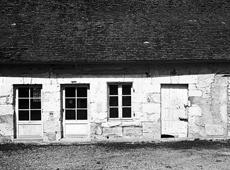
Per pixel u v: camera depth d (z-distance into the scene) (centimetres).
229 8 1461
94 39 1258
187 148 1117
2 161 973
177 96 1266
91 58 1185
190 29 1317
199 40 1269
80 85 1251
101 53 1204
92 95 1230
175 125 1268
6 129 1215
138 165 921
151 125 1240
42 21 1332
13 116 1223
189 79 1245
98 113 1231
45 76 1223
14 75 1216
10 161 973
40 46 1224
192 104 1250
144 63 1222
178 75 1245
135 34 1280
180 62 1215
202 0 1495
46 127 1223
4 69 1214
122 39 1259
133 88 1239
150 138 1238
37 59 1175
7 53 1196
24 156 1030
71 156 1026
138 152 1069
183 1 1484
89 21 1337
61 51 1208
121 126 1233
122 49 1220
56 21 1334
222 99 1255
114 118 1256
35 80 1220
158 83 1241
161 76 1242
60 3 1430
